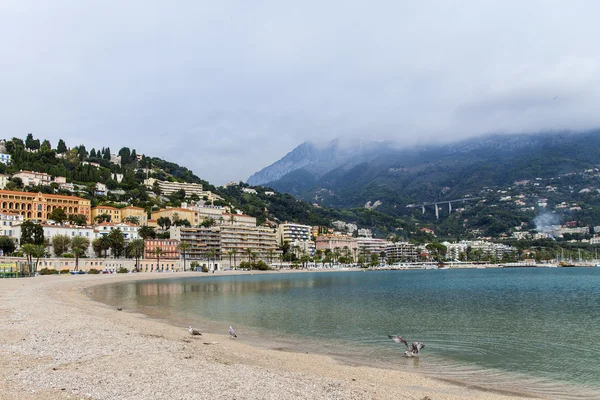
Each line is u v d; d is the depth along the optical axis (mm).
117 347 33188
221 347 37281
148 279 174000
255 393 23328
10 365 27188
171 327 48188
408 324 57188
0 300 65312
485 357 38812
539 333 51062
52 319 46719
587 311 71562
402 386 28141
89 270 189500
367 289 123438
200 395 22562
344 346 42375
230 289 120375
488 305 80562
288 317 62250
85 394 22016
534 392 28625
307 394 23750
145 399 21672
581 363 36781
